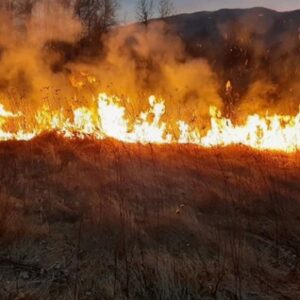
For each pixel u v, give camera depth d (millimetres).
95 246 5238
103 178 7273
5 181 7008
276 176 7656
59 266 4859
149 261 4820
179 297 4391
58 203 6340
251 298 4449
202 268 4809
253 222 6016
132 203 6383
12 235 5309
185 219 5762
